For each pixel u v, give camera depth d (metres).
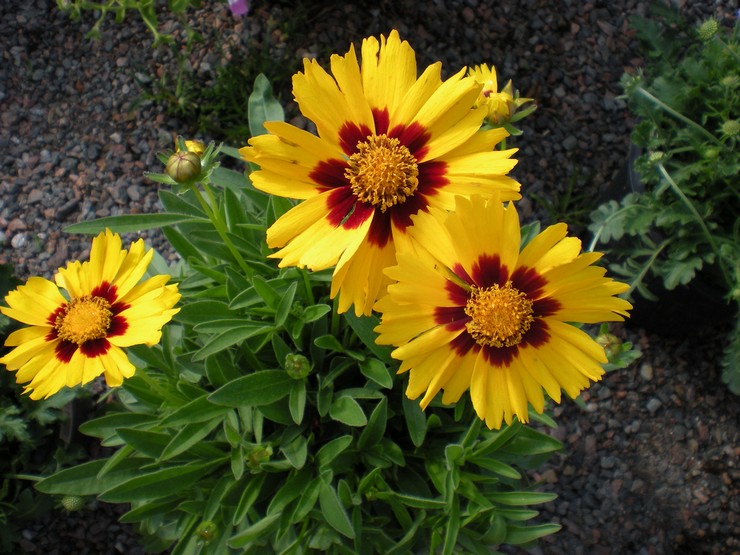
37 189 0.36
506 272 0.18
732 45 0.30
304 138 0.17
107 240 0.20
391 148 0.18
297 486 0.22
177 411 0.21
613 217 0.30
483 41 0.39
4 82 0.37
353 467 0.23
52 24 0.38
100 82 0.38
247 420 0.22
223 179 0.26
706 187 0.30
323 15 0.38
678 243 0.30
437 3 0.39
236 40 0.38
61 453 0.30
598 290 0.17
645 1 0.40
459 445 0.21
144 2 0.33
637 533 0.32
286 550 0.21
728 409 0.34
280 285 0.23
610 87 0.39
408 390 0.18
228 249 0.24
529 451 0.23
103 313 0.19
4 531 0.29
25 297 0.20
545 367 0.18
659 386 0.34
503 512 0.23
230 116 0.37
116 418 0.24
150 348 0.24
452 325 0.18
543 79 0.38
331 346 0.22
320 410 0.22
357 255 0.17
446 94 0.17
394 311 0.17
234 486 0.22
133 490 0.22
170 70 0.38
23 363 0.19
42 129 0.37
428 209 0.17
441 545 0.23
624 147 0.38
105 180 0.36
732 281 0.30
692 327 0.33
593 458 0.33
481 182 0.17
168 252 0.35
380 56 0.17
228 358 0.23
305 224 0.17
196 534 0.22
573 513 0.32
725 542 0.32
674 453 0.33
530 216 0.36
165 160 0.20
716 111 0.29
